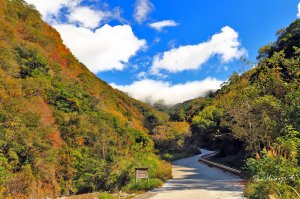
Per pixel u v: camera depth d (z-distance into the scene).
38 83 44.50
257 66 22.08
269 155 8.52
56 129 36.31
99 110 57.19
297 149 8.57
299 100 13.34
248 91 20.23
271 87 18.77
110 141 38.44
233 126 22.86
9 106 29.50
